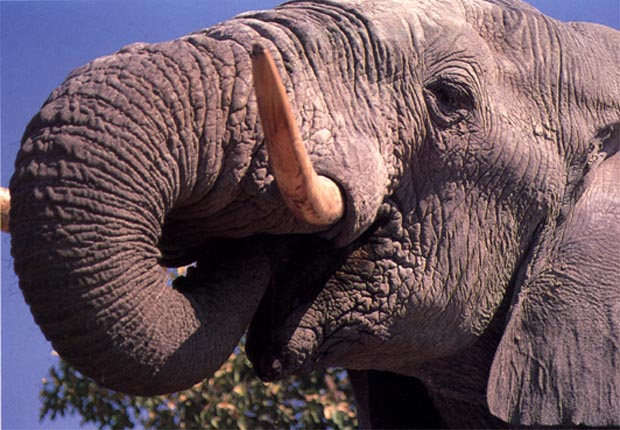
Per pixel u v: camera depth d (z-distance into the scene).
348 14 4.64
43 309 3.91
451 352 4.96
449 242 4.79
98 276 3.89
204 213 4.26
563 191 5.05
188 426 9.08
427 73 4.75
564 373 4.94
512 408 4.96
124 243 3.93
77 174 3.88
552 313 4.99
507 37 5.08
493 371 4.94
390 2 4.75
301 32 4.49
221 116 4.16
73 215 3.86
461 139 4.79
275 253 4.50
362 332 4.65
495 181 4.89
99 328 3.91
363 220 4.35
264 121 3.81
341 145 4.36
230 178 4.18
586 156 5.12
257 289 4.41
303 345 4.50
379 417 5.55
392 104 4.62
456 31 4.83
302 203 4.03
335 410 9.08
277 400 9.20
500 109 4.93
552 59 5.11
